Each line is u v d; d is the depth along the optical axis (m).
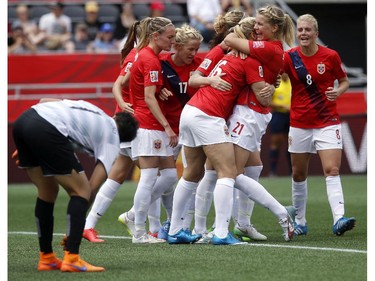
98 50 46.19
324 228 22.62
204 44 46.00
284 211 19.16
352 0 55.38
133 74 19.44
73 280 14.31
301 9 56.47
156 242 19.47
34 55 42.22
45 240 15.62
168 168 19.72
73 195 15.16
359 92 43.78
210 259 16.42
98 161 15.12
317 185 38.84
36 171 15.51
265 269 15.16
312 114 20.91
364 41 57.69
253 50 18.41
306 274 14.60
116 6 50.12
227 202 18.48
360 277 14.31
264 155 42.94
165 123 19.05
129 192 36.38
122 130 15.59
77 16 49.62
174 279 14.27
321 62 20.72
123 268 15.50
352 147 43.72
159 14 47.59
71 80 42.62
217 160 18.34
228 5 46.22
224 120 18.44
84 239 20.66
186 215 20.30
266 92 18.56
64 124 14.91
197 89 19.98
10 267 15.97
